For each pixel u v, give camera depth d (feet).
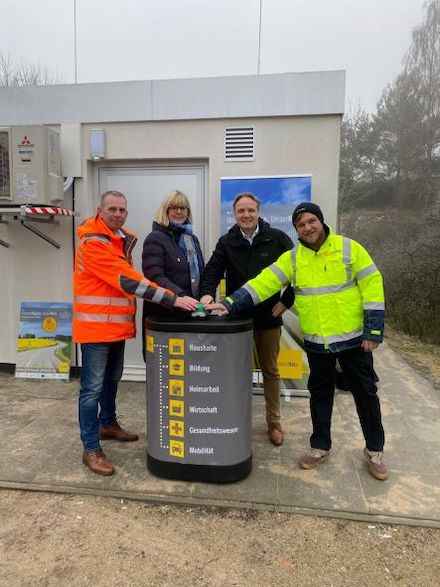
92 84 15.38
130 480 10.03
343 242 9.65
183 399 9.64
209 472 9.81
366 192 55.26
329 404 10.66
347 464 10.82
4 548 8.09
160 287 9.80
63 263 16.35
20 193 14.30
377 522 8.84
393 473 10.48
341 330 9.77
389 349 25.31
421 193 51.34
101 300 9.93
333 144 14.66
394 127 55.31
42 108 15.72
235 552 8.04
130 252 10.63
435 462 11.06
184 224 11.29
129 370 16.65
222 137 15.07
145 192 16.07
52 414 13.60
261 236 11.23
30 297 16.69
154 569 7.63
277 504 9.23
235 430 9.73
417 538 8.43
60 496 9.62
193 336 9.38
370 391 10.06
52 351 16.47
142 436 12.25
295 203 14.75
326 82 14.38
